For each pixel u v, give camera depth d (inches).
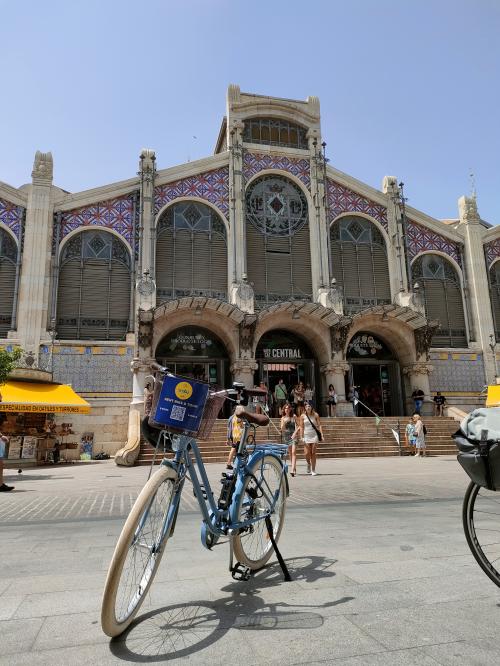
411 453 789.2
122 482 470.0
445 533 217.6
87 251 962.7
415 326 1005.2
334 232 1095.0
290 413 608.7
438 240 1150.3
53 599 138.3
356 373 1063.0
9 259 927.0
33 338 891.4
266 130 1111.6
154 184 1008.2
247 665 98.0
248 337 932.0
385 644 105.8
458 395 1052.5
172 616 123.2
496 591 137.9
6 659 101.4
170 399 135.6
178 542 206.5
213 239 1025.5
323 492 368.2
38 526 249.0
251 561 158.4
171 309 883.4
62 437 860.0
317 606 128.3
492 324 1109.7
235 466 156.3
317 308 942.4
